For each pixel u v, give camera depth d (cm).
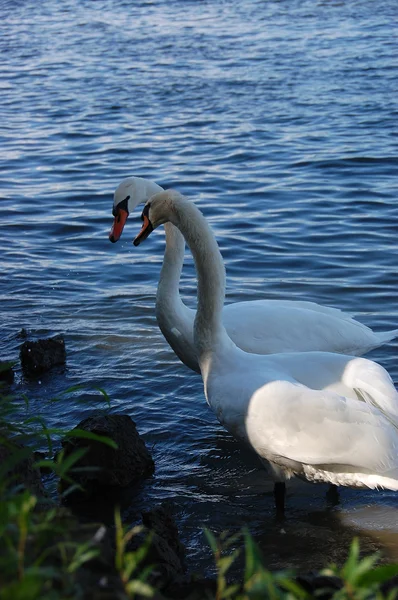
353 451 565
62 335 885
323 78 2192
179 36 2828
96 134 1783
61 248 1186
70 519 398
